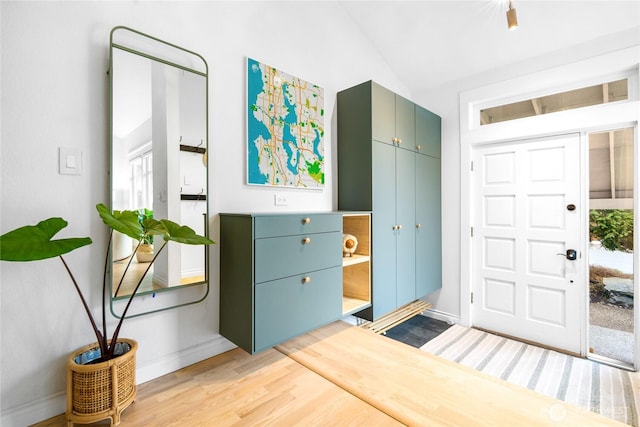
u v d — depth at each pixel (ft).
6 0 3.88
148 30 5.02
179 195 5.31
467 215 10.00
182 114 5.34
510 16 5.79
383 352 6.07
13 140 3.93
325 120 8.16
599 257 7.99
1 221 3.87
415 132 9.23
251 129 6.42
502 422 4.09
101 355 4.21
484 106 9.87
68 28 4.30
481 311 9.90
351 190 8.15
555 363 7.74
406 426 4.00
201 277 5.61
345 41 8.73
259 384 4.94
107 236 4.64
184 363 5.45
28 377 4.04
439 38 8.92
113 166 4.57
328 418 4.14
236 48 6.23
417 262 9.36
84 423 3.80
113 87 4.57
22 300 4.00
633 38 7.11
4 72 3.87
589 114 7.73
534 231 8.87
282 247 5.53
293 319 5.72
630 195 7.54
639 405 6.01
